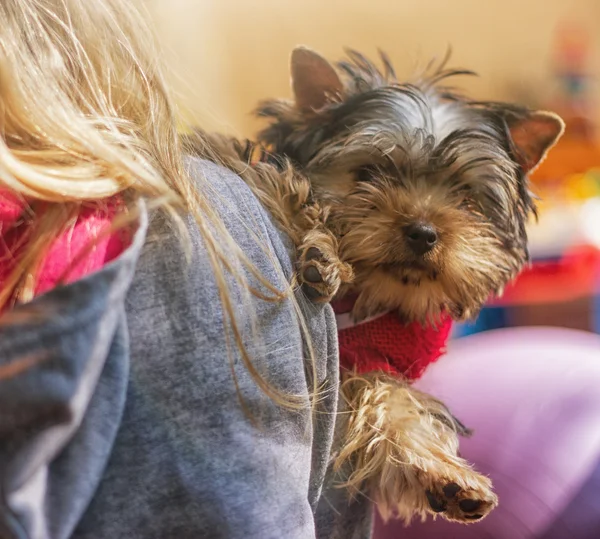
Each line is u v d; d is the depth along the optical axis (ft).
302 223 3.50
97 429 1.85
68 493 1.79
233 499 2.03
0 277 2.07
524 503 4.47
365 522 3.47
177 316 2.14
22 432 1.67
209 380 2.13
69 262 2.04
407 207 3.99
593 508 4.40
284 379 2.36
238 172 3.28
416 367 4.02
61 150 2.25
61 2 2.57
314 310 2.69
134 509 1.96
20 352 1.64
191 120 3.85
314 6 11.47
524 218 4.80
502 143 4.64
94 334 1.70
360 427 3.51
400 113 4.37
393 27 11.87
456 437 4.04
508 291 9.20
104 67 2.63
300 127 4.42
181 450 2.04
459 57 12.18
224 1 10.92
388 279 3.86
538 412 5.05
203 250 2.27
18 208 2.10
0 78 2.17
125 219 2.04
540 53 12.28
